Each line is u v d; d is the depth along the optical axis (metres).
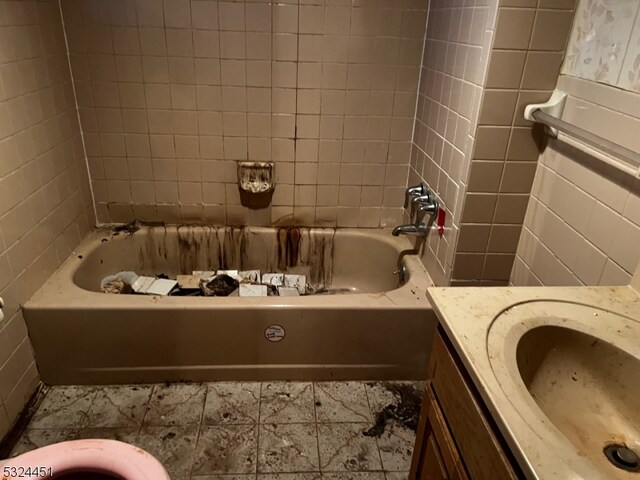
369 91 2.15
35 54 1.74
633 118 1.12
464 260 1.70
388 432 1.71
